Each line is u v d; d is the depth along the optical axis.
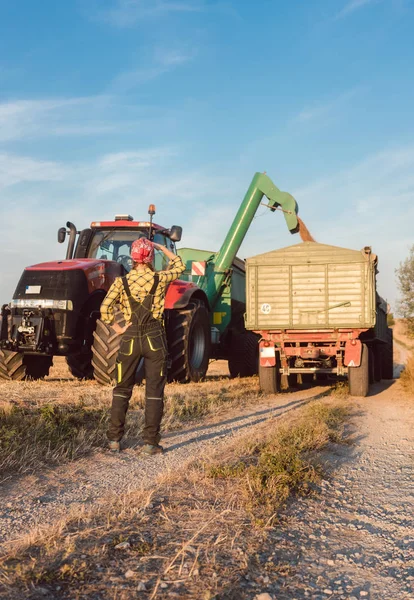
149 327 5.22
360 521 3.59
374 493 4.27
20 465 4.50
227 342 15.32
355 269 11.13
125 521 3.24
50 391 8.51
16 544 2.91
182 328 11.43
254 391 11.35
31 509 3.57
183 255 15.01
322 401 10.09
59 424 5.64
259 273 11.52
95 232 11.69
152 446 5.26
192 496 3.78
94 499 3.82
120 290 5.22
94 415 6.35
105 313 5.22
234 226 14.63
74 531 3.08
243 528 3.21
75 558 2.68
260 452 5.18
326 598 2.46
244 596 2.40
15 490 3.97
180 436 6.16
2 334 9.77
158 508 3.51
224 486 4.06
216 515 3.36
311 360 11.73
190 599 2.32
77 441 5.38
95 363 9.47
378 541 3.23
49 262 10.37
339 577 2.70
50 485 4.12
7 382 10.13
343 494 4.21
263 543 3.01
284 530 3.28
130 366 5.28
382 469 5.09
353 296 11.12
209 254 14.95
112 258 11.48
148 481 4.29
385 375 18.28
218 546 2.90
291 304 11.36
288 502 3.85
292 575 2.67
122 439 5.77
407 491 4.34
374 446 6.17
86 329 10.02
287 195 14.27
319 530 3.35
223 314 14.78
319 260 11.27
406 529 3.45
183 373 11.58
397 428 7.45
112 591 2.37
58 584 2.43
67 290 9.66
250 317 11.51
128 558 2.70
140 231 11.66
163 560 2.69
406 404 10.09
